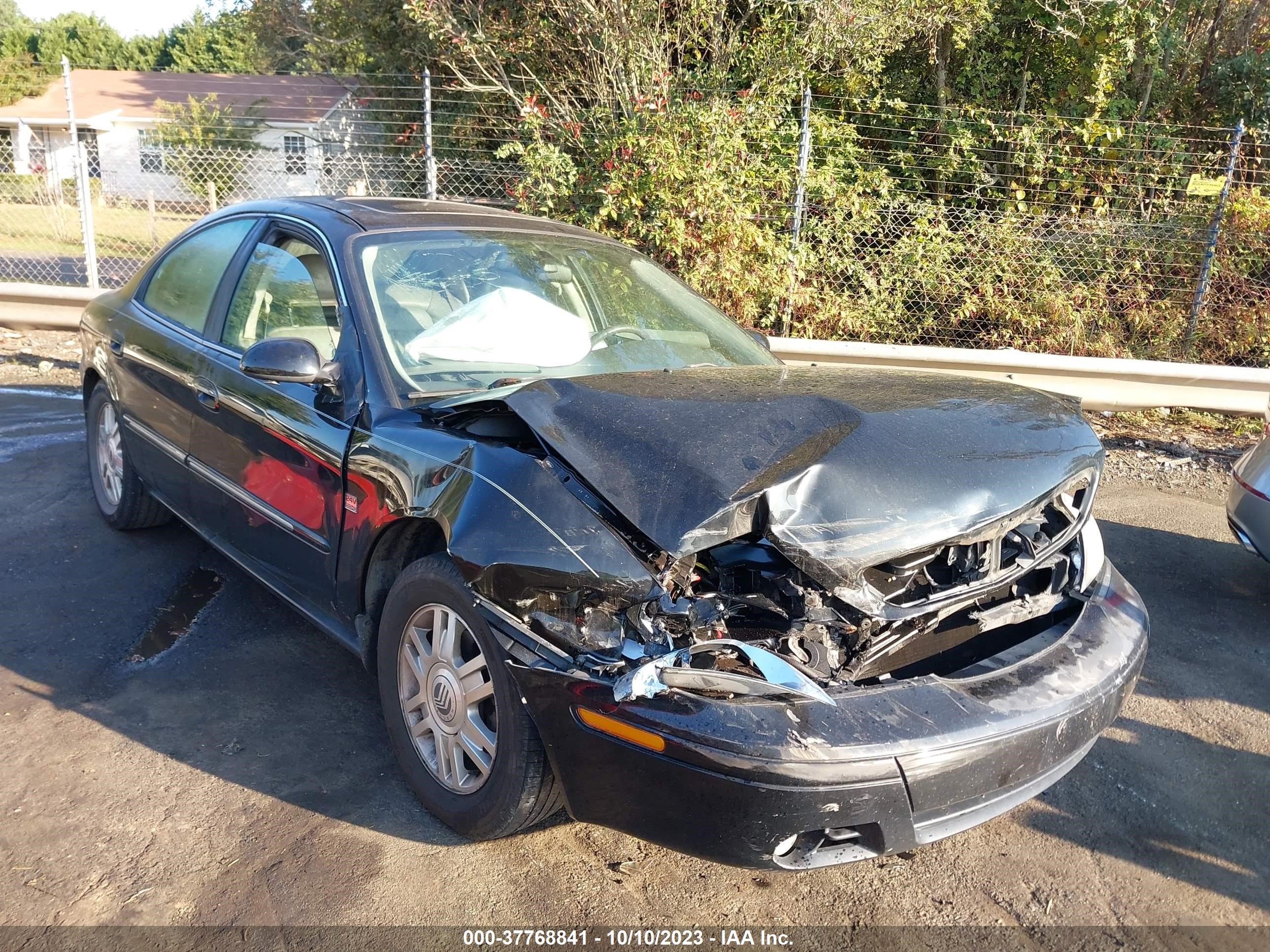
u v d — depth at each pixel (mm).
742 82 9211
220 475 3549
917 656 2482
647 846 2662
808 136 8055
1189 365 7238
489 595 2342
